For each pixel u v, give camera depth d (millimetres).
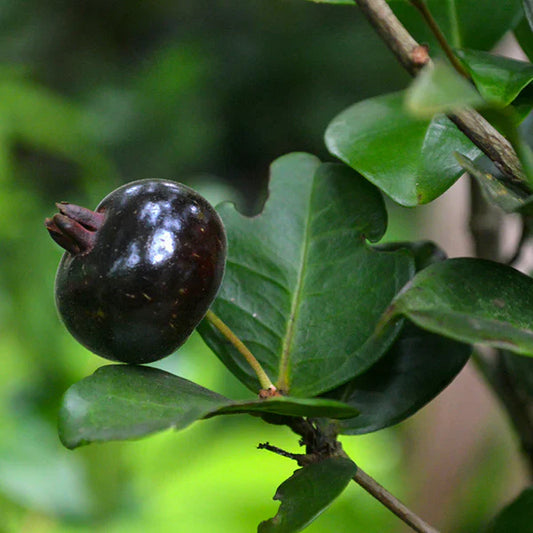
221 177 1365
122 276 279
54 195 1101
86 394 275
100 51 1371
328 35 1372
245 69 1363
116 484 540
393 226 867
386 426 297
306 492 279
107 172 977
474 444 593
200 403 275
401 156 293
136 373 282
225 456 593
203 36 1399
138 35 1415
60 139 933
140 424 269
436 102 246
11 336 690
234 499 576
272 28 1383
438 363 301
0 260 738
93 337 283
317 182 309
